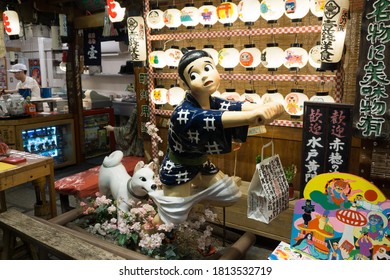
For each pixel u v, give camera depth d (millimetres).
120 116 8461
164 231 2928
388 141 2654
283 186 2625
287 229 3328
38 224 2977
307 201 2266
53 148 6621
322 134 2832
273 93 3395
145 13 4137
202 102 2457
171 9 3768
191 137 2240
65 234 2811
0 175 3172
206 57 2396
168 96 4000
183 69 2398
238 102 2498
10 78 8727
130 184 3189
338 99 3215
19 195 5340
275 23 3600
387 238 2037
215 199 2705
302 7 3062
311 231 2258
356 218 2117
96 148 7559
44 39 8875
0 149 3684
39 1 5883
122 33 5797
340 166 2799
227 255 2598
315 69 3453
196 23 3717
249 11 3293
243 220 3584
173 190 2572
